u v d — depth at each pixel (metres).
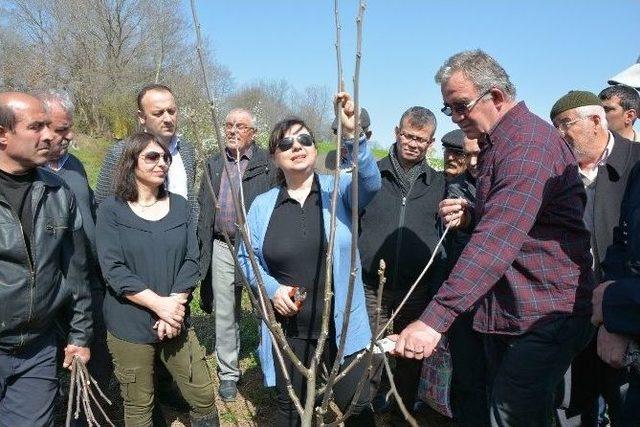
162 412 3.70
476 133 2.36
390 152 3.71
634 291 1.82
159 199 3.25
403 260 3.61
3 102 2.39
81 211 3.25
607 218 3.13
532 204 2.10
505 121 2.27
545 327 2.28
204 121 7.12
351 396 2.71
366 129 2.54
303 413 1.82
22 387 2.63
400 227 3.61
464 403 3.30
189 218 3.35
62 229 2.63
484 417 3.24
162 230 3.13
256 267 1.75
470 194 3.38
